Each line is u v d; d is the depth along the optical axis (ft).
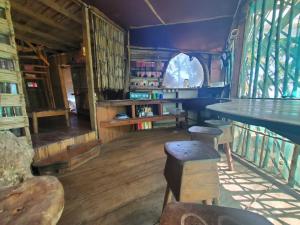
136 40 13.79
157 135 13.26
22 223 1.90
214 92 14.17
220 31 12.34
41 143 7.72
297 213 4.75
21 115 6.21
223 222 1.78
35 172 6.97
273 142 6.95
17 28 10.75
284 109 2.31
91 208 5.05
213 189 3.29
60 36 13.17
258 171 7.01
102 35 10.78
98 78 10.66
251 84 8.04
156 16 10.85
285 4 6.26
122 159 8.70
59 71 16.96
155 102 13.73
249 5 8.23
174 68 15.69
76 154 7.93
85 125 12.10
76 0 8.79
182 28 12.27
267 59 7.02
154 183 6.40
